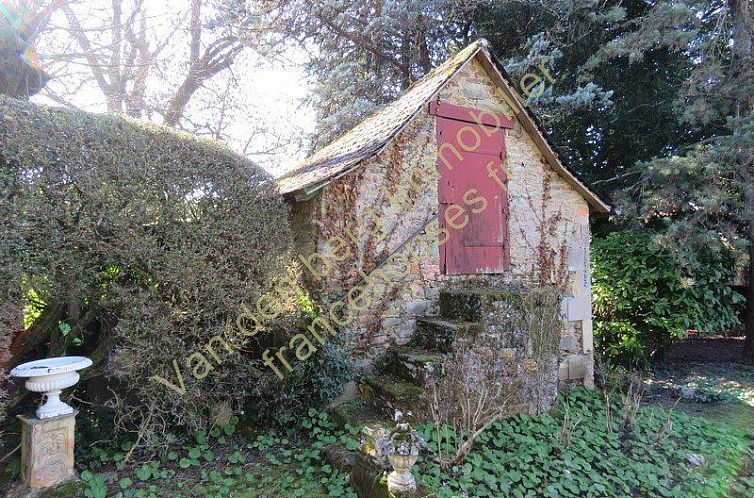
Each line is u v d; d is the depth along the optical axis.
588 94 9.61
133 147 3.99
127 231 3.86
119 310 4.12
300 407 4.88
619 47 9.27
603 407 6.30
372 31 11.16
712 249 7.74
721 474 4.61
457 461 4.23
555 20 10.75
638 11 10.98
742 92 8.33
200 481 3.98
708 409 6.67
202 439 4.55
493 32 11.76
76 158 3.67
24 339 4.07
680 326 7.99
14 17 6.40
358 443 3.93
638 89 10.85
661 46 9.30
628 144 11.52
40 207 3.46
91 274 3.84
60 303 4.03
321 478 4.04
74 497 3.47
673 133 10.86
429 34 12.00
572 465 4.45
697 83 8.86
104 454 4.15
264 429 4.91
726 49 9.63
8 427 3.88
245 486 3.93
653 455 4.88
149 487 3.82
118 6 12.23
